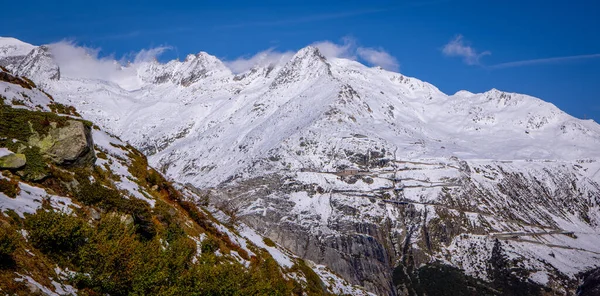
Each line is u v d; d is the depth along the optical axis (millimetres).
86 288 24422
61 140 32594
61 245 25281
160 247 31781
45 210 27000
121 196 33000
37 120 32844
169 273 28781
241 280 34000
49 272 23312
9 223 24094
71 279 24094
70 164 32625
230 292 31297
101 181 34469
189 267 32844
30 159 30062
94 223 29500
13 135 31266
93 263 25141
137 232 32031
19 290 20594
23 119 32375
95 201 31297
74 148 32875
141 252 27766
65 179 31031
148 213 33531
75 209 29281
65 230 25078
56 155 31938
